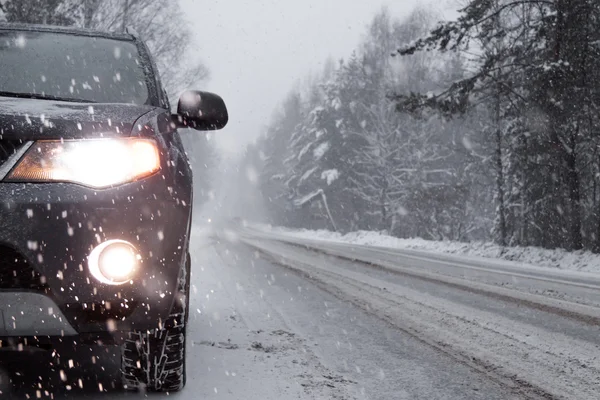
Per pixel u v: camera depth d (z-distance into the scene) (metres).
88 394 3.01
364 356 4.11
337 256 13.60
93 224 2.53
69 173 2.58
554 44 15.91
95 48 3.98
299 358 3.97
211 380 3.29
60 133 2.64
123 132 2.77
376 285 8.09
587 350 4.39
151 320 2.65
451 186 30.92
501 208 22.22
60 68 3.74
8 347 2.60
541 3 16.66
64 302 2.50
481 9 16.67
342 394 3.23
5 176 2.51
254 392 3.15
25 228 2.45
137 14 22.67
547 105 15.80
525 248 16.33
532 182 18.30
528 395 3.34
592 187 18.86
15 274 2.47
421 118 17.55
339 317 5.61
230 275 9.12
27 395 2.99
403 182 33.75
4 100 2.96
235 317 5.42
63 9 18.50
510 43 17.25
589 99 15.52
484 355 4.21
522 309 6.21
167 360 2.91
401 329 5.07
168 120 3.32
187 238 3.06
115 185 2.62
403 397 3.24
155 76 3.90
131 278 2.59
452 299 6.85
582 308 6.30
